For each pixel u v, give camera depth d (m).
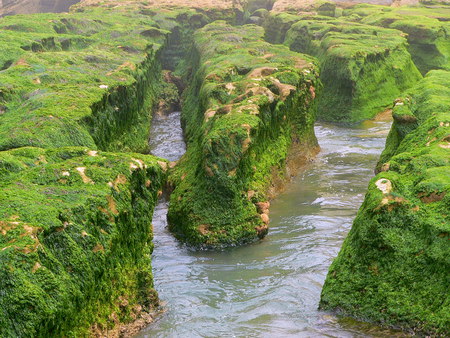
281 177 14.52
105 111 14.04
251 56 19.98
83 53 19.47
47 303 5.91
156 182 9.14
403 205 7.74
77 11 36.28
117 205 7.87
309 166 16.92
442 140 11.07
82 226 7.08
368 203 8.07
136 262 8.23
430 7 40.09
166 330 7.70
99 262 7.09
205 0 38.19
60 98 13.06
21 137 10.41
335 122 24.08
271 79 16.30
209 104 15.48
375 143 20.03
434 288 6.98
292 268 9.84
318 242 11.01
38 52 19.09
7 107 13.01
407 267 7.34
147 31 28.67
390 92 25.48
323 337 7.30
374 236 7.71
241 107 13.61
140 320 7.83
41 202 7.07
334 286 7.98
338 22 32.72
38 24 25.62
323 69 25.86
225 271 9.85
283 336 7.44
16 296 5.69
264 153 13.80
